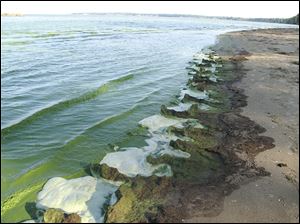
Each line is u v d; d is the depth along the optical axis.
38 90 16.70
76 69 21.75
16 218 7.57
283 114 13.52
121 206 7.58
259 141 11.02
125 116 13.48
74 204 8.05
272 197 8.17
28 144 10.94
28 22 72.88
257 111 13.77
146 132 12.04
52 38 39.41
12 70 20.86
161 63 24.73
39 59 24.91
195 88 17.33
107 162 9.98
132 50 31.73
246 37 49.78
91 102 15.09
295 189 8.52
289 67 22.61
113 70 21.69
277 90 16.80
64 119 13.05
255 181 8.79
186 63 24.89
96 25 72.62
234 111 13.76
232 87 17.14
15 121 12.59
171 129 11.88
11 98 15.36
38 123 12.59
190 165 9.54
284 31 66.81
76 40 38.66
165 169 9.44
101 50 30.94
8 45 31.25
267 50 32.12
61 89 16.91
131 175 9.27
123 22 96.12
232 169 9.34
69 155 10.38
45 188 8.67
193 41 42.59
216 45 37.66
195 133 11.42
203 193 8.25
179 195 8.15
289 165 9.65
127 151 10.68
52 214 7.34
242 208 7.74
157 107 14.60
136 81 18.91
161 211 7.57
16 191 8.53
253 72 20.73
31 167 9.62
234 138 11.24
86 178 9.12
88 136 11.62
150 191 8.22
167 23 102.44
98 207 7.96
